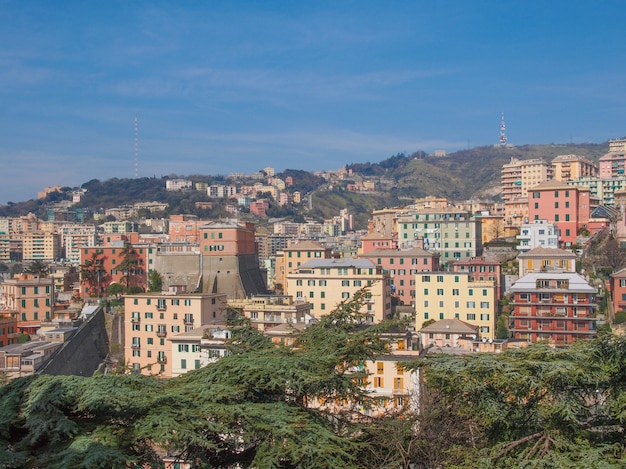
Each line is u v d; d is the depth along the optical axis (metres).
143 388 28.47
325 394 32.31
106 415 27.05
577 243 158.75
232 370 30.53
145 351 123.81
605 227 159.50
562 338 108.56
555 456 27.66
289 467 28.95
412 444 32.38
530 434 31.17
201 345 94.44
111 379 28.09
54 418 25.67
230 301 130.12
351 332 37.06
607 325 111.69
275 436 26.53
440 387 32.88
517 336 111.19
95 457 23.23
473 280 131.00
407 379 72.00
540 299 110.75
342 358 33.12
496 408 31.25
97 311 149.75
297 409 29.16
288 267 184.75
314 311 141.50
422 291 129.88
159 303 123.12
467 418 34.12
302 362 30.67
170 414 26.12
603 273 136.75
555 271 121.19
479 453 30.19
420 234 184.62
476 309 126.25
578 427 30.59
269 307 119.56
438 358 33.44
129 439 25.20
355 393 32.94
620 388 31.05
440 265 175.12
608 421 31.28
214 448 27.16
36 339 134.12
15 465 24.30
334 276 140.62
